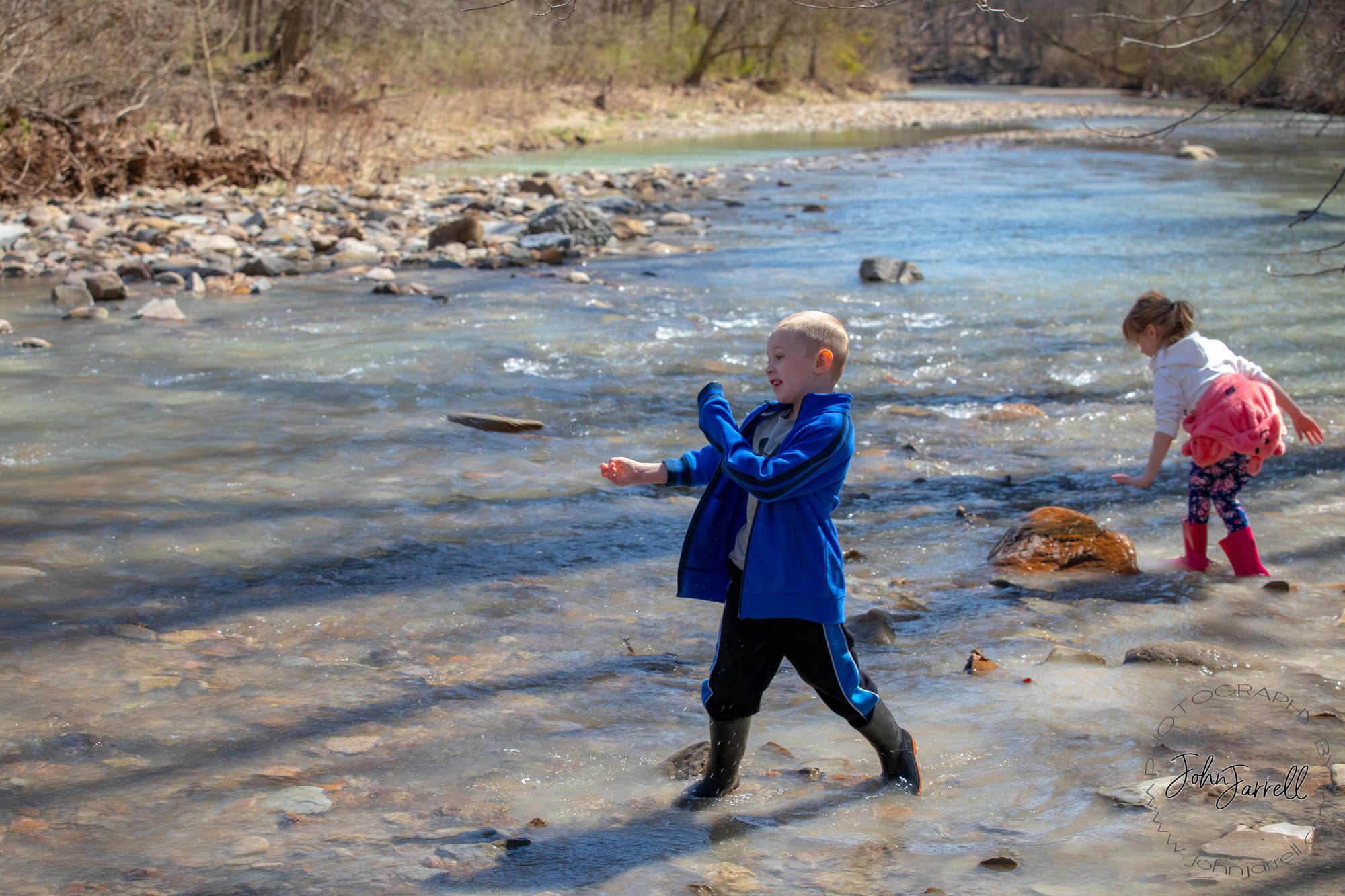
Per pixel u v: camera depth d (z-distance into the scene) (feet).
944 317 32.71
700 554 9.54
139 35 58.34
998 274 39.27
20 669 11.77
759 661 9.39
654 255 43.86
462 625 13.35
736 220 53.78
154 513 16.78
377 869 8.21
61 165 51.34
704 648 12.93
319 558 15.30
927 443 21.66
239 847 8.53
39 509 16.72
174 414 21.90
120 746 10.23
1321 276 37.96
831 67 178.19
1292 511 18.04
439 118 95.86
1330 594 14.60
